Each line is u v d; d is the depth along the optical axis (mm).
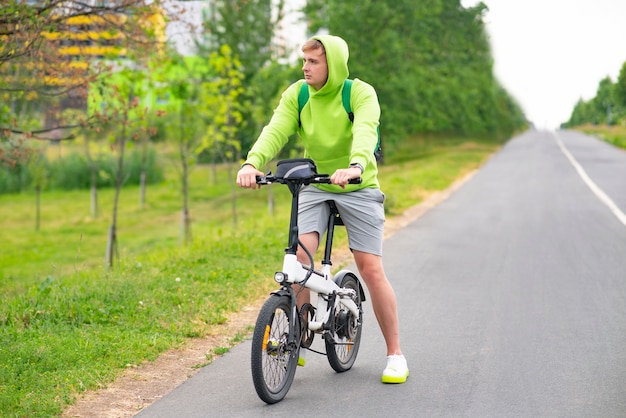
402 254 14047
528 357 7387
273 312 5918
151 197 45625
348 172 5684
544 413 5855
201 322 8812
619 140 76062
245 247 14109
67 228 35531
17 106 14594
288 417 5809
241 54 48656
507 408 5969
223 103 23859
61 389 6359
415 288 10891
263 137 6262
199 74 24797
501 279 11523
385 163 58125
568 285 11023
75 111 15938
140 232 33938
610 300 10000
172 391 6484
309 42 6160
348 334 6785
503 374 6852
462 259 13422
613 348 7691
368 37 51438
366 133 6016
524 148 69312
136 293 9797
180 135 23406
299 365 6738
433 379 6715
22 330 8125
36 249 29688
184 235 24047
